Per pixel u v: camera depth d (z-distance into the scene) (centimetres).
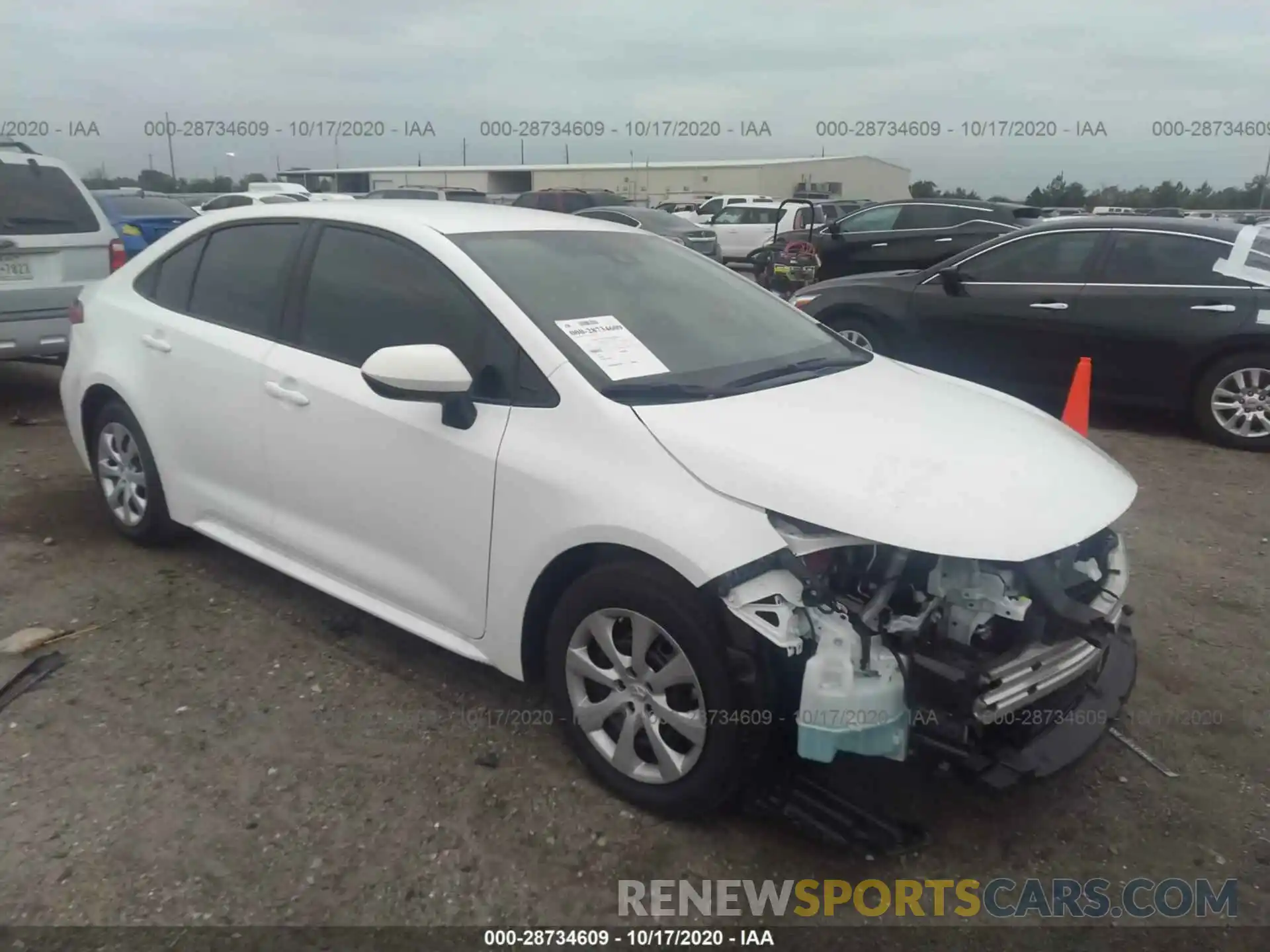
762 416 302
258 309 395
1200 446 718
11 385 838
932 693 261
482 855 281
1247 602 454
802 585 264
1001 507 271
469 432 315
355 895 266
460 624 331
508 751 327
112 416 465
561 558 299
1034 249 780
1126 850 293
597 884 273
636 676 289
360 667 377
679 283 388
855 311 865
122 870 270
